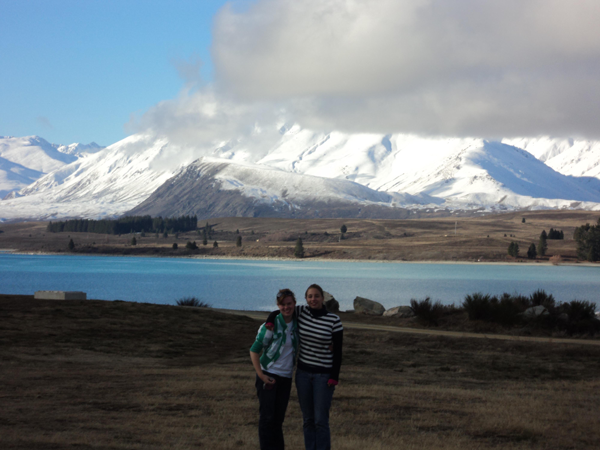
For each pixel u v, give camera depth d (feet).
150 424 41.63
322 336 29.25
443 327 121.49
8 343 84.74
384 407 49.93
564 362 82.74
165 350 90.68
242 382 61.05
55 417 43.11
